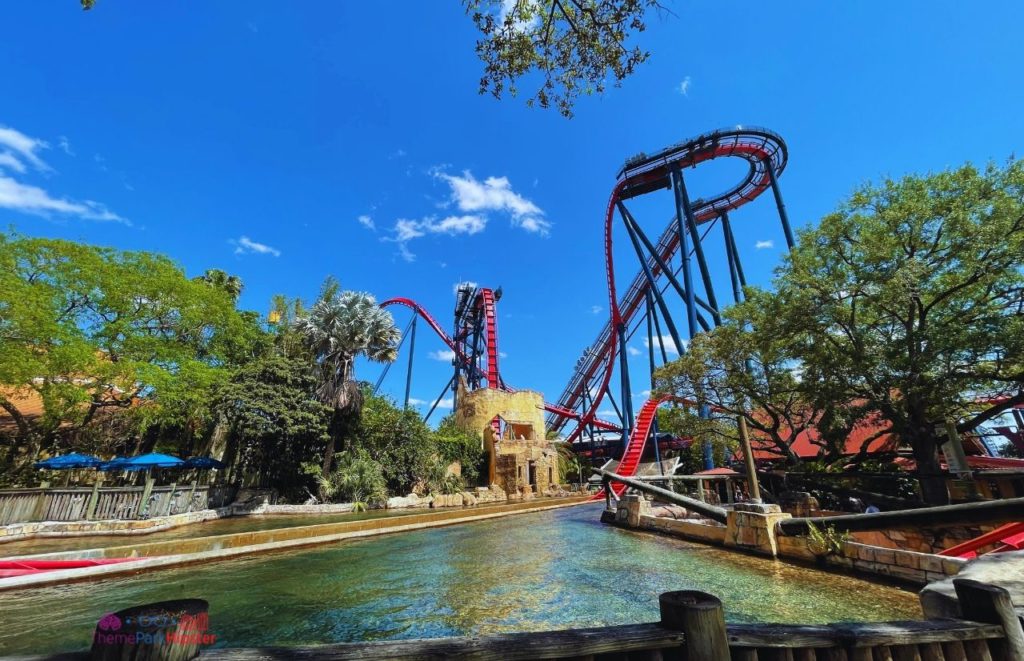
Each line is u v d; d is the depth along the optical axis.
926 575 7.59
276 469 26.30
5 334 15.98
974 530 9.23
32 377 16.41
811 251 16.00
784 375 18.05
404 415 31.61
